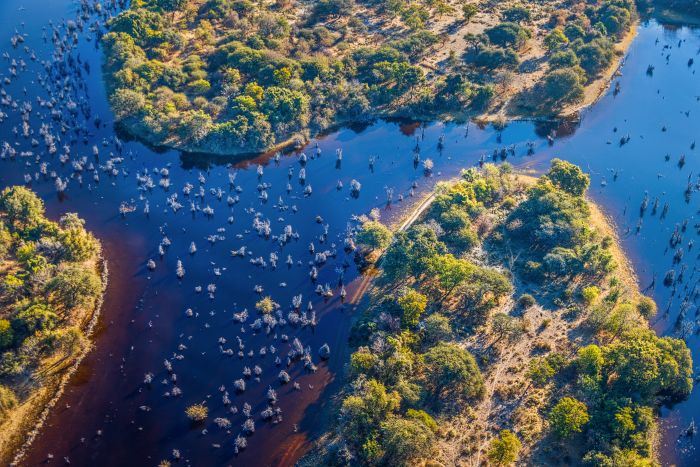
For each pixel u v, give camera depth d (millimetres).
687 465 148375
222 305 180750
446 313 175250
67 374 159250
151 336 170875
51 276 175125
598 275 191625
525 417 149625
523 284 187125
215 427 149875
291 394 157750
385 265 183500
